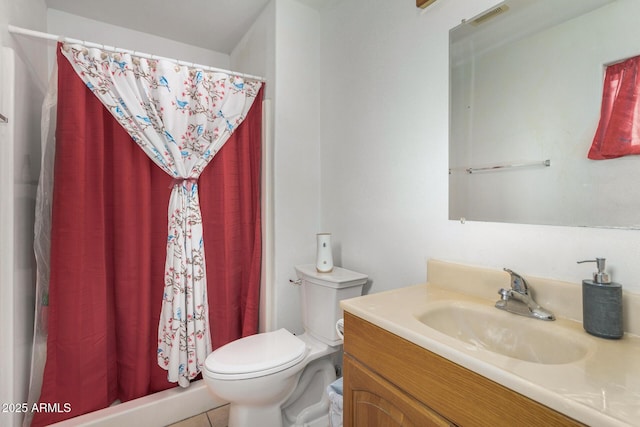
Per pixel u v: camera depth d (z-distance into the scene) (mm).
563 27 861
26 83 1392
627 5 748
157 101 1533
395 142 1384
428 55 1228
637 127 734
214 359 1274
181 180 1606
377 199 1487
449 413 625
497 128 1015
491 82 1029
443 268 1131
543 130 905
